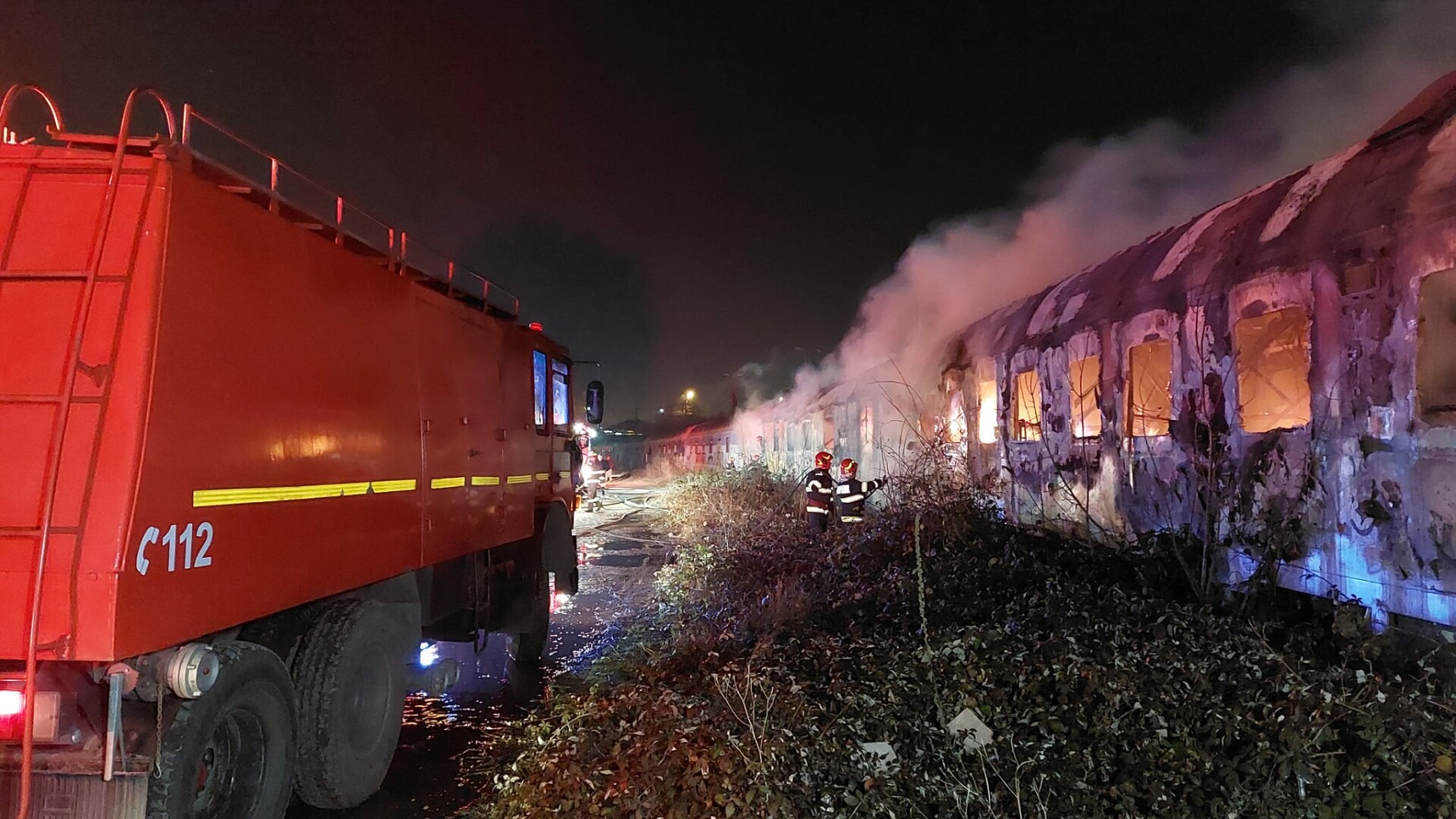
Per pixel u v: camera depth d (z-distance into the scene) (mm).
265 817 3432
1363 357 4707
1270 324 5555
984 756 3730
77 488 2516
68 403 2549
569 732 4316
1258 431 5637
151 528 2607
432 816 4289
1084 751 3664
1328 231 4977
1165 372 6777
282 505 3346
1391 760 3188
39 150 2883
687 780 3506
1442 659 3902
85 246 2758
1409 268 4410
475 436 5609
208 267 2949
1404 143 4742
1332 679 3783
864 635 5535
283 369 3383
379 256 4582
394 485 4355
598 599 10102
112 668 2695
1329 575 4945
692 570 9945
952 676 4352
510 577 6887
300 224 3906
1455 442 4109
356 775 4082
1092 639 4656
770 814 3338
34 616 2416
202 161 3072
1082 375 8055
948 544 7879
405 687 4664
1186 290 6363
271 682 3459
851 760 3781
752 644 6035
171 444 2713
